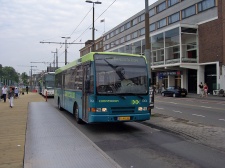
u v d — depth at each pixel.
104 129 11.48
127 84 10.74
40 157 6.91
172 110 19.23
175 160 6.90
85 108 11.34
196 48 41.81
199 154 7.43
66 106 16.30
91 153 7.29
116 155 7.44
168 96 39.44
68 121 13.39
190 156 7.25
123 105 10.59
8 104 24.25
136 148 8.23
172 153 7.59
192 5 44.75
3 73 91.81
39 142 8.63
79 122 12.77
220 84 37.22
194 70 43.47
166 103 25.75
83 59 12.02
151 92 14.10
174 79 48.44
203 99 32.03
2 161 6.54
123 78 10.73
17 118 14.27
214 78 39.28
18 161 6.54
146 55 14.38
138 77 10.95
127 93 10.66
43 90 41.75
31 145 8.23
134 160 6.95
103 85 10.45
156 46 47.75
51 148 7.84
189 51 42.06
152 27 59.06
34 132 10.35
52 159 6.73
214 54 38.41
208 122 13.46
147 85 11.05
